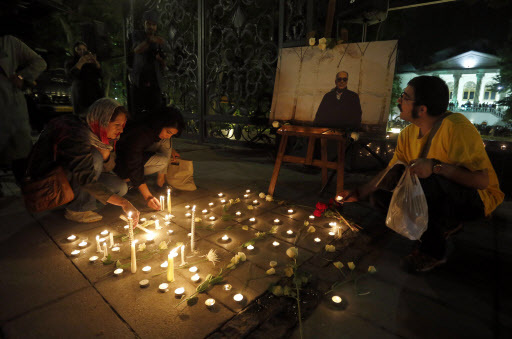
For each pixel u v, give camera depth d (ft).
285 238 9.41
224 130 29.96
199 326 5.64
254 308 6.18
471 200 7.32
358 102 12.46
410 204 7.24
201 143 27.25
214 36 25.62
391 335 5.53
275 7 20.76
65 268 7.49
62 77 34.63
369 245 9.05
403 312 6.16
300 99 13.93
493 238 9.62
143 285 6.77
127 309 6.07
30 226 9.82
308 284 7.06
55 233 9.37
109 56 25.86
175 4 27.02
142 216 10.92
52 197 8.18
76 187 9.57
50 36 33.86
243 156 22.54
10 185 13.82
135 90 27.40
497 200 7.69
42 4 13.38
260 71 22.54
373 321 5.89
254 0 21.48
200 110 26.71
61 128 8.15
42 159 8.20
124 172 10.50
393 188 8.75
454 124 7.08
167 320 5.79
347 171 18.06
